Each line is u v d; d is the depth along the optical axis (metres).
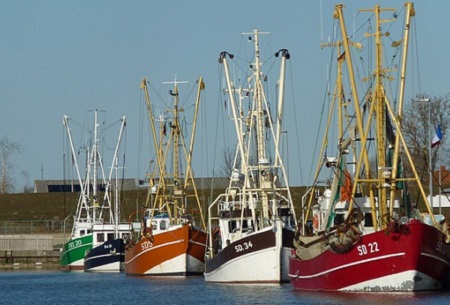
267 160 101.62
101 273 140.88
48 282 119.56
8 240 179.50
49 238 180.38
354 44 87.12
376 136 83.69
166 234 118.50
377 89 82.62
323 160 96.19
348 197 87.00
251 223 105.94
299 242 91.00
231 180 106.12
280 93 103.81
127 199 199.38
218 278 104.19
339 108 95.62
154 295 93.06
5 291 105.56
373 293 79.56
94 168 154.12
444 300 73.31
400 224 77.12
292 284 92.50
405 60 82.81
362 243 79.38
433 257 77.69
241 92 107.06
